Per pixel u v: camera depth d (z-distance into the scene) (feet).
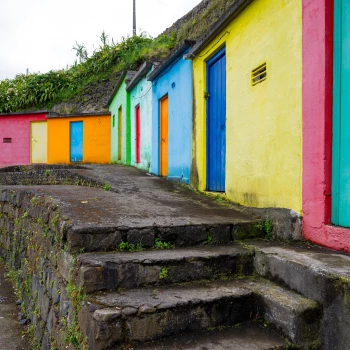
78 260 10.02
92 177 27.37
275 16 13.92
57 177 31.50
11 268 21.74
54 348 11.35
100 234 11.05
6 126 67.41
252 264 11.43
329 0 11.18
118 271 9.87
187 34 39.73
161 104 31.30
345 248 10.41
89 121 59.41
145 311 8.65
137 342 8.57
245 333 9.09
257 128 15.19
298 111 12.47
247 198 15.94
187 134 23.79
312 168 11.69
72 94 71.10
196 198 19.47
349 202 10.48
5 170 42.55
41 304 13.80
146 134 36.11
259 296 9.70
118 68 69.21
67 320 10.39
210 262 10.93
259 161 14.98
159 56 44.93
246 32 16.16
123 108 46.93
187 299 9.23
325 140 11.16
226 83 18.17
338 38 10.94
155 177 30.04
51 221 13.34
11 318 15.96
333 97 11.12
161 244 11.82
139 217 13.10
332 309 8.21
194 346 8.42
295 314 8.44
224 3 30.04
